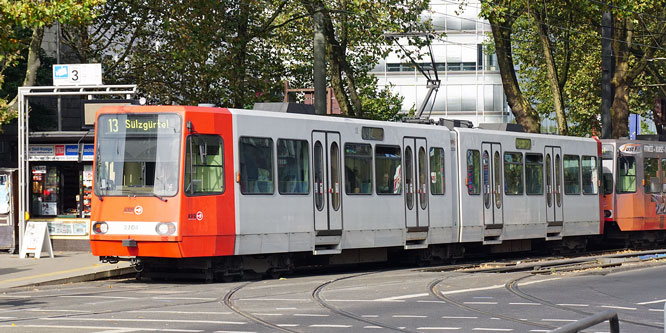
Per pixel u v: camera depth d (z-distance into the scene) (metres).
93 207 21.91
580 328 6.97
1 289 20.27
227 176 22.02
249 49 43.66
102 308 16.33
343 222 25.08
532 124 43.50
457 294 19.00
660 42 49.06
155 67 40.47
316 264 25.78
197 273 22.23
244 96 39.03
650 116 63.56
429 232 28.02
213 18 37.69
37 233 27.36
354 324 14.44
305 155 24.12
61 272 23.42
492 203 30.58
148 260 22.47
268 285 20.91
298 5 42.44
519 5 42.16
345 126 25.39
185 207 21.20
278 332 13.48
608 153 37.66
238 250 22.16
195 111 21.61
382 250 27.19
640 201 38.03
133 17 39.84
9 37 28.02
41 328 13.69
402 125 27.39
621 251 37.09
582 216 35.28
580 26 50.03
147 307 16.48
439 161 28.61
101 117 22.09
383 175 26.50
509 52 43.59
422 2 39.59
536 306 17.17
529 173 32.53
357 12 37.56
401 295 18.62
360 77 50.47
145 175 21.53
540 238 33.66
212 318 14.98
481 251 32.16
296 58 47.16
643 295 19.59
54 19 26.27
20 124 28.28
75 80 28.97
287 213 23.45
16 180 29.38
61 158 28.70
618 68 45.78
